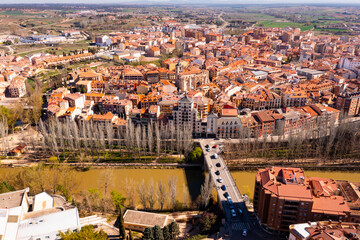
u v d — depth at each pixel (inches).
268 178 7539.4
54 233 6619.1
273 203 7076.8
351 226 6392.7
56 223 6929.1
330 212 6815.9
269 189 7199.8
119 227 7022.6
